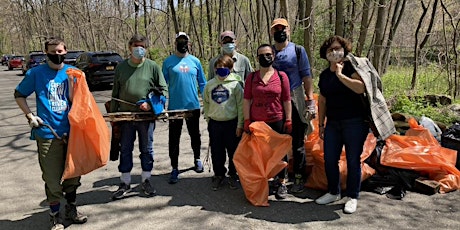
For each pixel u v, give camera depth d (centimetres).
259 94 404
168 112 443
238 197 425
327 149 394
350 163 381
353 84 360
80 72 352
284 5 960
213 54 1538
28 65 2298
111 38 2550
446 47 881
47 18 3481
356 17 1152
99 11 2703
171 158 472
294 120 430
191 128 493
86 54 1488
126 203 414
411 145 444
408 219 362
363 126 378
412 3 1340
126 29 2353
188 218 376
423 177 435
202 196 430
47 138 341
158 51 1673
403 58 1395
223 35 463
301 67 425
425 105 773
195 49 1703
